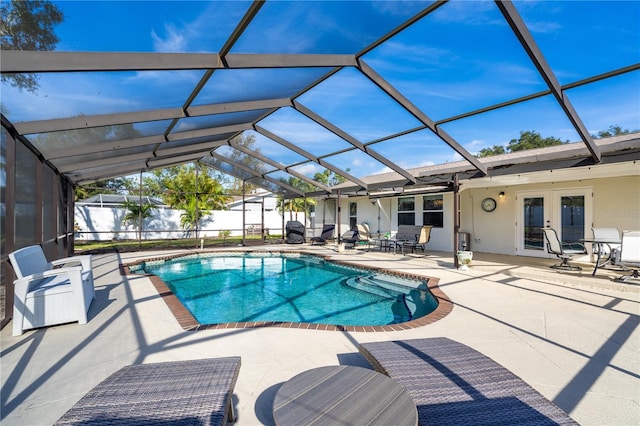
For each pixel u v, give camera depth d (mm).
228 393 1977
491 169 7598
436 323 4102
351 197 16719
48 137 5301
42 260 4820
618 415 2213
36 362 3062
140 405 1836
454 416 1788
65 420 1707
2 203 4621
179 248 13586
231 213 20375
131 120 5191
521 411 1832
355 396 1919
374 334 3744
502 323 4098
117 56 3340
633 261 6289
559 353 3207
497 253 11062
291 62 4539
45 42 3045
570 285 6301
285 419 1696
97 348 3371
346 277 8836
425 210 13102
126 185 20344
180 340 3574
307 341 3543
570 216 9344
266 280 8484
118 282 6637
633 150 5629
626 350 3273
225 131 8156
